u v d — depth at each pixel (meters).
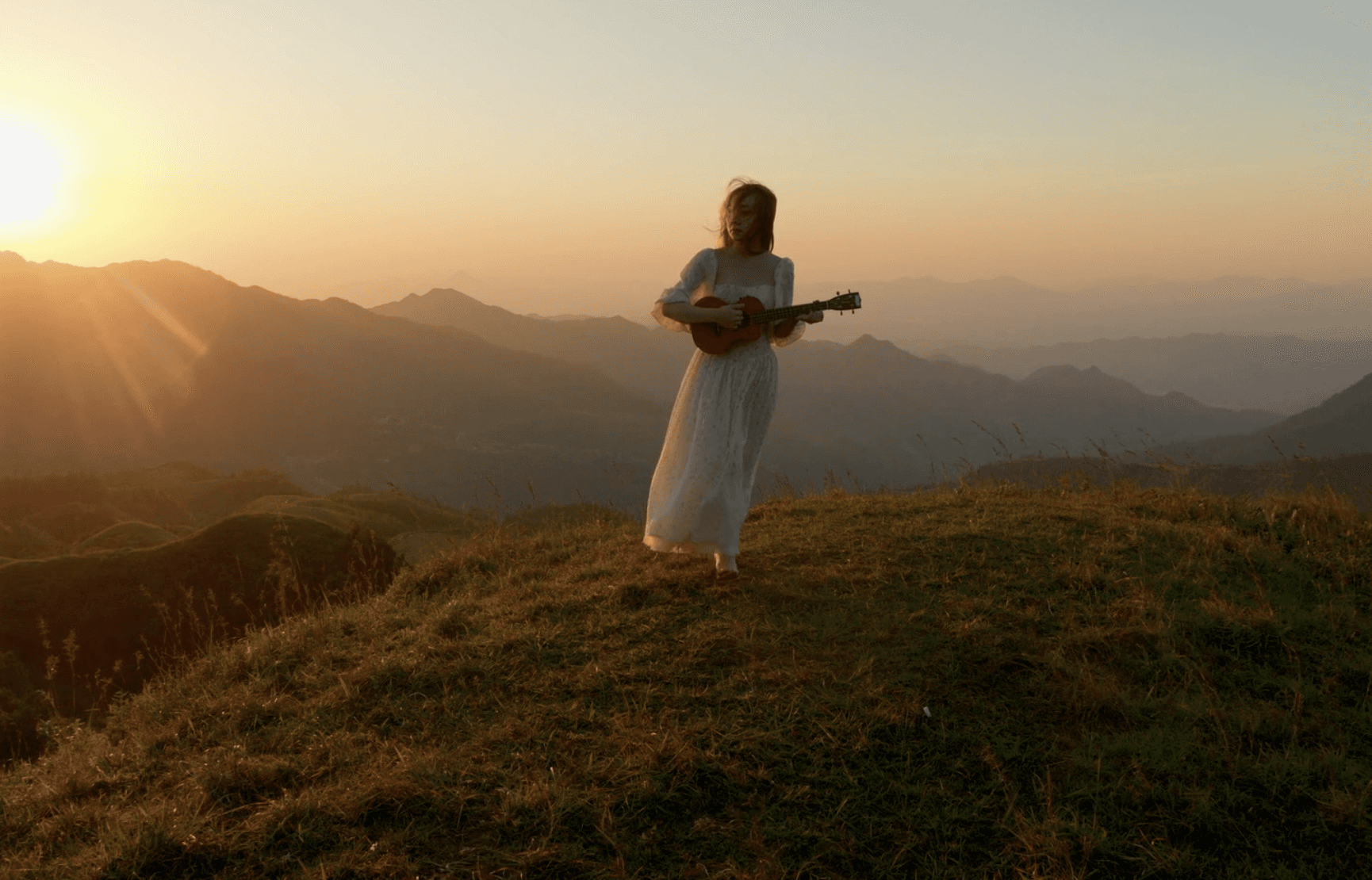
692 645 4.31
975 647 4.17
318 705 4.05
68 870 2.83
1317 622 4.46
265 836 2.90
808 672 3.97
